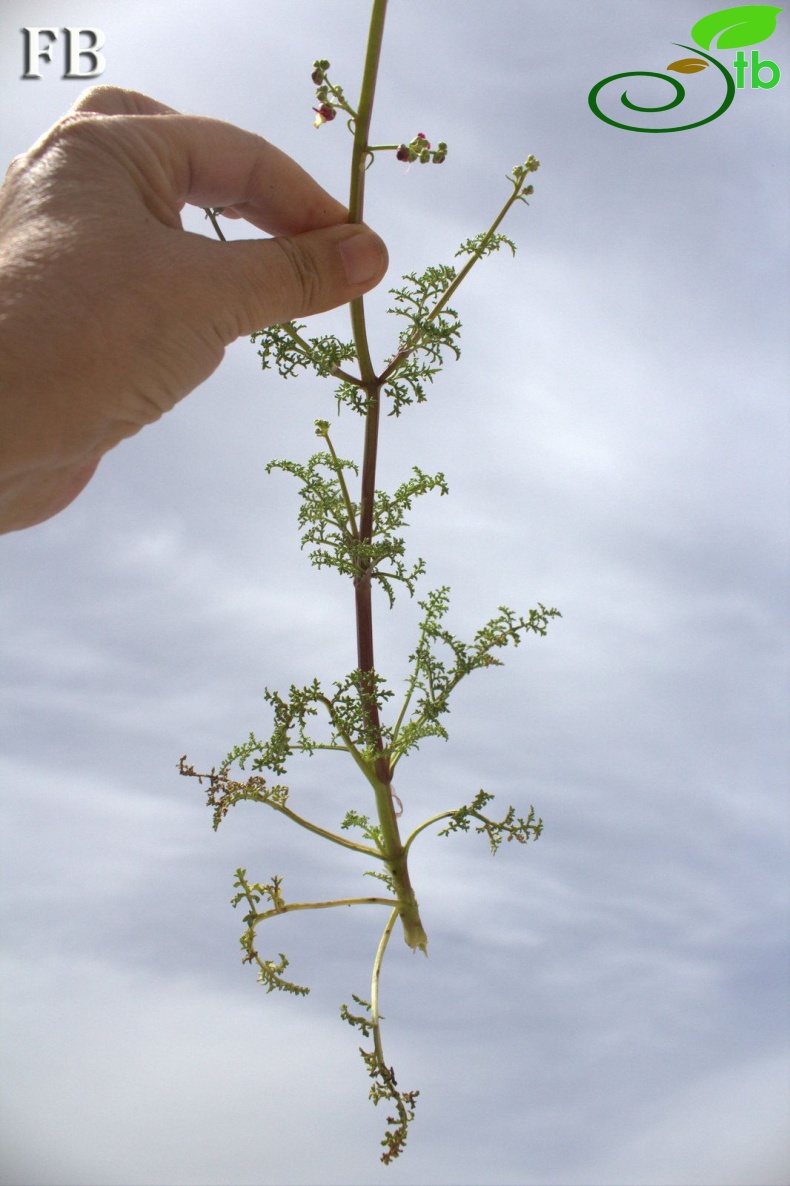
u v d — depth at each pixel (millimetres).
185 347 273
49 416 262
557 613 331
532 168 299
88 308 264
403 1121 315
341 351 305
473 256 302
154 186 291
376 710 331
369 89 281
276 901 330
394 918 341
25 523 303
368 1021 323
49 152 282
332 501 332
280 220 324
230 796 329
